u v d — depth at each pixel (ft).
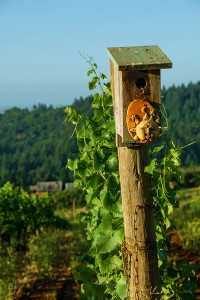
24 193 76.64
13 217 67.36
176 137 306.14
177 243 45.11
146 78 13.10
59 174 334.65
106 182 17.26
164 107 13.17
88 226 21.94
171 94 419.95
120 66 12.80
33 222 71.10
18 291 34.40
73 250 47.14
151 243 13.64
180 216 59.41
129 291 14.06
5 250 51.13
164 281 17.57
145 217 13.55
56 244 53.21
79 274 18.79
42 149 417.49
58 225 78.28
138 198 13.50
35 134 510.58
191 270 17.88
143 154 13.46
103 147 18.35
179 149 14.64
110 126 18.15
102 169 17.66
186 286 17.85
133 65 12.83
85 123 18.97
